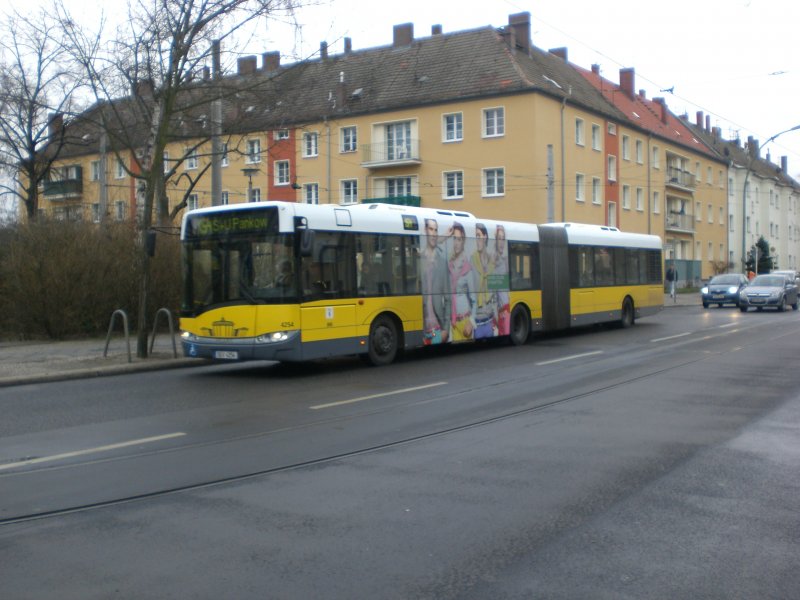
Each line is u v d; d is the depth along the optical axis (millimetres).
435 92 44781
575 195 46188
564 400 11281
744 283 40750
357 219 15180
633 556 5066
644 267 26484
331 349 14422
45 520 5977
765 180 83812
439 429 9273
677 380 13188
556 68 49625
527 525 5703
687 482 6832
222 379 14203
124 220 23812
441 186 44750
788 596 4461
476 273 18453
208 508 6223
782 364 15211
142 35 18125
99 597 4512
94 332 22578
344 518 5918
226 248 14180
